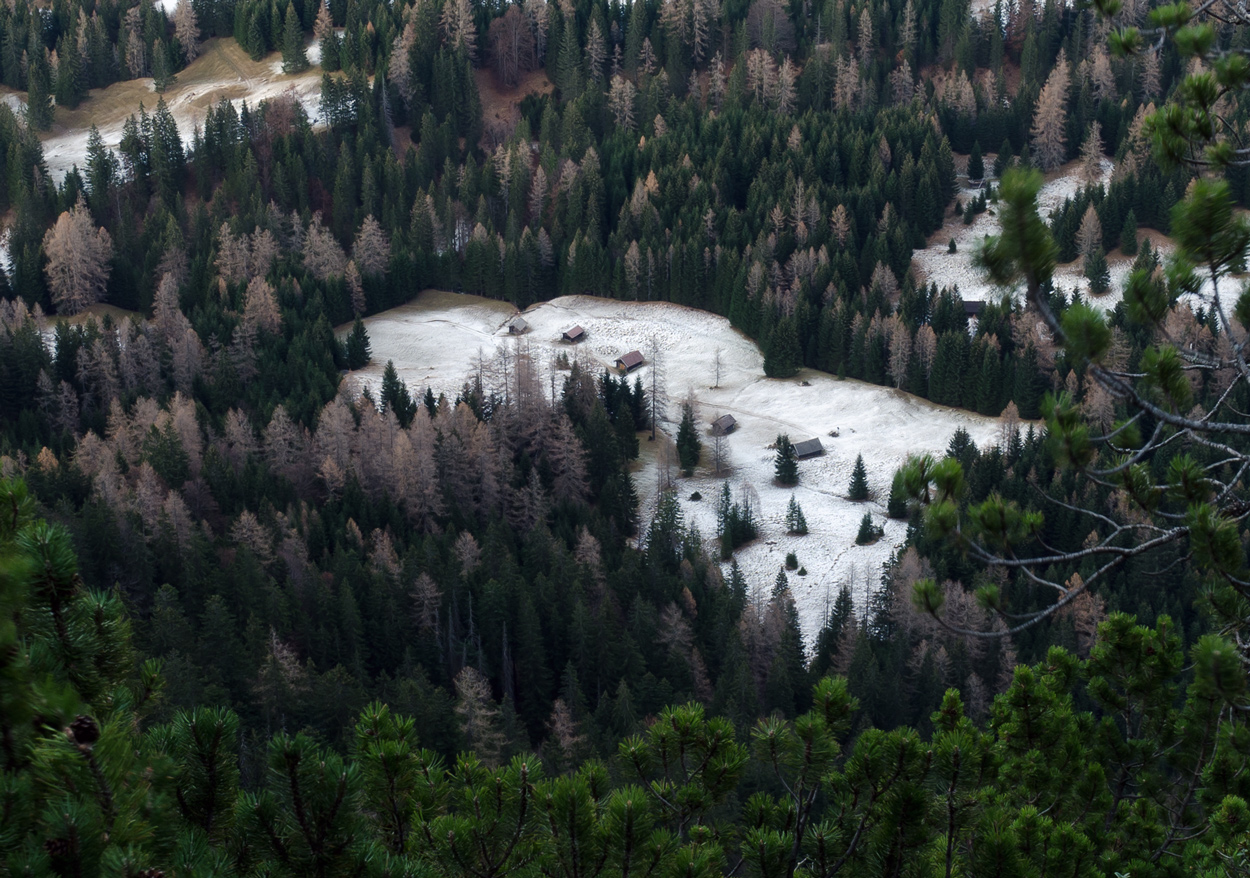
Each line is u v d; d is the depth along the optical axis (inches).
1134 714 831.1
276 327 5807.1
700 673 3193.9
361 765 485.1
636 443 4913.9
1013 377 5123.0
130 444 4360.2
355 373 5743.1
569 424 4569.4
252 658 2822.3
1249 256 485.1
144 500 3656.5
